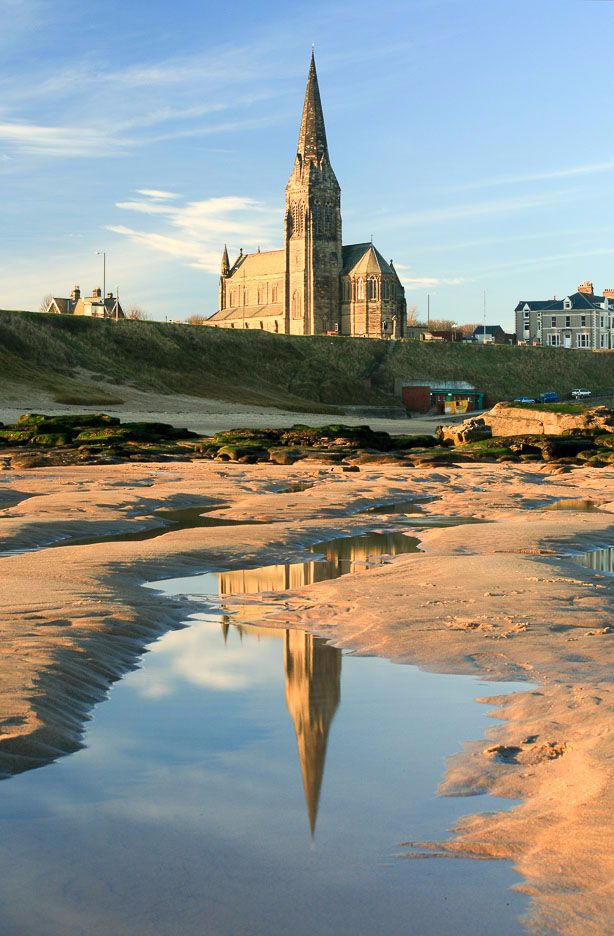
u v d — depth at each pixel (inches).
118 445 2209.6
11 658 403.5
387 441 2456.9
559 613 522.3
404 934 197.2
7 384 4414.4
